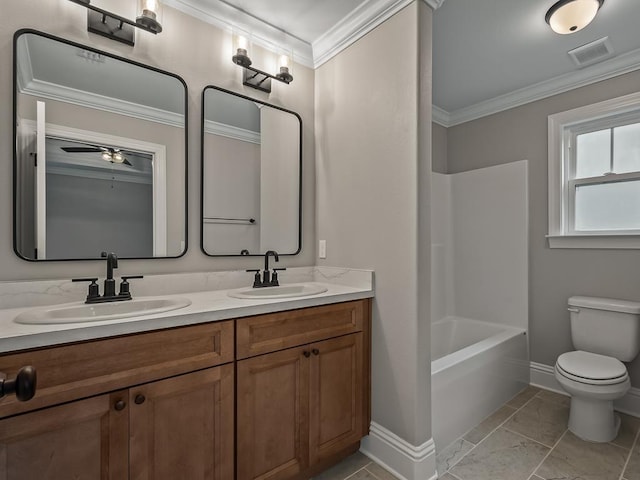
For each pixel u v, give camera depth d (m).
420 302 1.57
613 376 1.81
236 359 1.29
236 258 1.89
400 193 1.65
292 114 2.11
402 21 1.64
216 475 1.24
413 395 1.57
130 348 1.06
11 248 1.29
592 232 2.43
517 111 2.74
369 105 1.82
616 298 2.24
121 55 1.54
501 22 1.88
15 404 0.88
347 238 1.96
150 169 1.61
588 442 1.87
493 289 2.85
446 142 3.17
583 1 1.63
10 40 1.29
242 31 1.89
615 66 2.23
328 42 2.04
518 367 2.49
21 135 1.31
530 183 2.65
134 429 1.07
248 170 1.94
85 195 1.45
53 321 1.00
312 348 1.53
